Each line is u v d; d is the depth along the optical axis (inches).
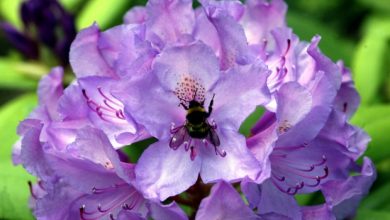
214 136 15.8
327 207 16.0
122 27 16.9
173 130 16.0
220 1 17.1
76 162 15.6
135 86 15.5
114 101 16.6
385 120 21.3
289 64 16.3
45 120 16.5
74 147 15.5
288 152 16.5
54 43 24.6
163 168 15.8
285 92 15.5
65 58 24.4
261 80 15.5
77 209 16.1
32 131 16.0
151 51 15.7
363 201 21.3
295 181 16.7
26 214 20.1
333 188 16.3
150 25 16.6
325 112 15.9
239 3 17.1
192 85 15.9
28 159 16.2
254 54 16.8
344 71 17.8
